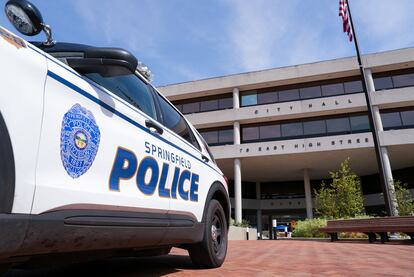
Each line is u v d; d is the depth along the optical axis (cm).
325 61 2677
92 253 226
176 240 305
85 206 194
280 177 3547
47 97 179
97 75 244
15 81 161
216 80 2953
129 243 237
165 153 299
